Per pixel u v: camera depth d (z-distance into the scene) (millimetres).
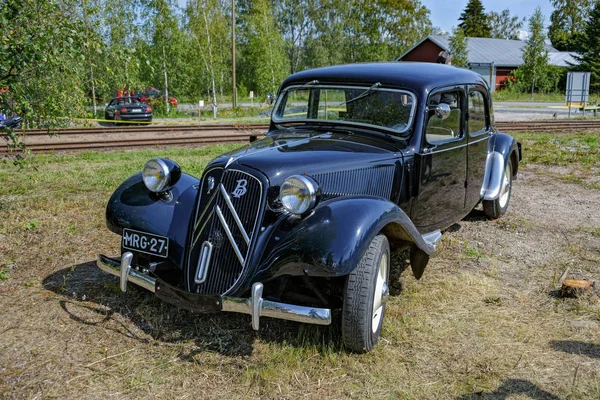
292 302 3824
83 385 3254
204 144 14500
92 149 13234
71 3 6598
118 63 7609
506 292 4598
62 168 10156
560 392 3160
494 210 6582
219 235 3650
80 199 7531
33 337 3795
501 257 5461
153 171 4211
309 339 3812
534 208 7355
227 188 3688
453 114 5012
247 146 4285
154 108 29672
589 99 39562
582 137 15477
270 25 38562
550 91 47406
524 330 3916
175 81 32812
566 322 4039
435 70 4961
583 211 7184
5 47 5812
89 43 6594
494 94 44062
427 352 3639
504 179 6523
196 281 3645
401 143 4461
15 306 4273
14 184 8609
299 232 3443
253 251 3523
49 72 6555
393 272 5012
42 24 6090
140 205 4230
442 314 4180
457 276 4930
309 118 4984
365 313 3447
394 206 3703
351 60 59094
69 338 3795
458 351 3643
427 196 4738
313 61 57781
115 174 9422
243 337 3852
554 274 4836
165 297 3652
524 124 19016
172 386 3270
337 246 3299
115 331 3914
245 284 3510
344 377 3363
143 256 4398
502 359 3529
